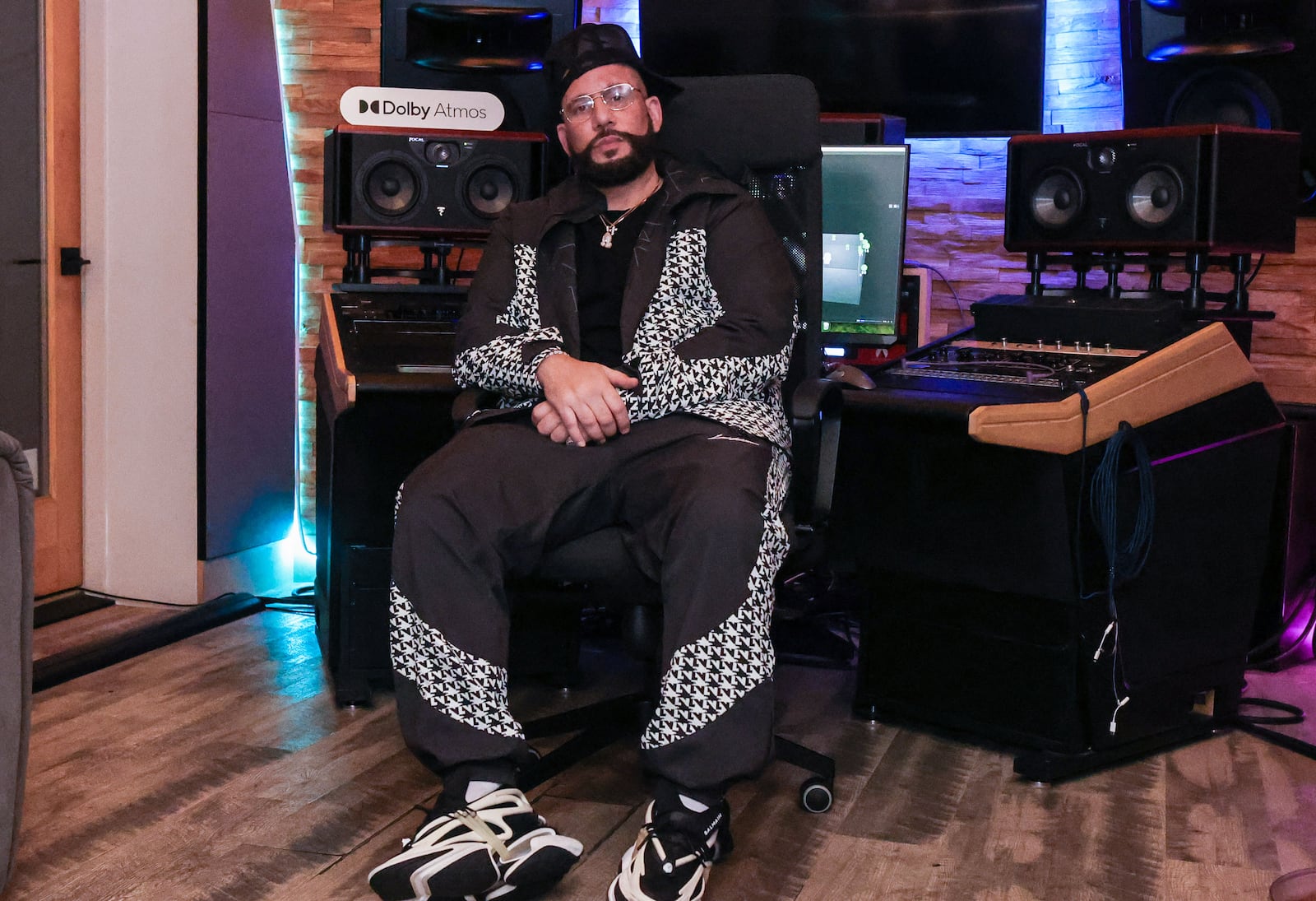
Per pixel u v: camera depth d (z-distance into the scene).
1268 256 3.35
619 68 2.15
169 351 3.31
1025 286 3.35
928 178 3.69
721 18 3.57
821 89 3.57
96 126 3.32
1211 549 2.44
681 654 1.75
